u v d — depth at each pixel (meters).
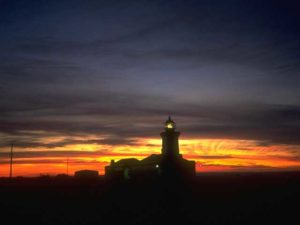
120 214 29.91
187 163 57.44
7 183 77.25
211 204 39.38
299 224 27.44
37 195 52.19
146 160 58.47
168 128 61.41
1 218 31.67
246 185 62.72
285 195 42.03
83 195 50.41
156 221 27.48
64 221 30.67
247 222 28.88
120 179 57.59
